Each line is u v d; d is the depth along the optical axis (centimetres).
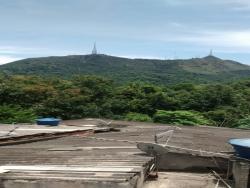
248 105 2684
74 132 1318
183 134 1284
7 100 2425
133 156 811
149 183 770
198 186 765
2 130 1291
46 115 2292
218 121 2427
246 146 729
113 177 630
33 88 2480
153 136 1191
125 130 1432
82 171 675
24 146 992
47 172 672
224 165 854
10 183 632
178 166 865
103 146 979
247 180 723
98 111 2434
